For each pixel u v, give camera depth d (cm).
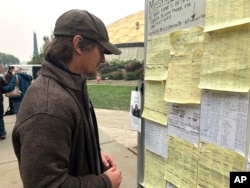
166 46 140
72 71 116
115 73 2856
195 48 119
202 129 119
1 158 506
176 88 131
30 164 97
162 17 143
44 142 97
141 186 180
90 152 122
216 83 107
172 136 141
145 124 169
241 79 97
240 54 97
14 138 109
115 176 125
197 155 123
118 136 661
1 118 637
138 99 174
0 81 636
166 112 144
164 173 152
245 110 97
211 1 107
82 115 115
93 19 117
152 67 153
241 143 100
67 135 104
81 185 110
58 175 100
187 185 131
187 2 123
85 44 113
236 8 96
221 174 110
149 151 167
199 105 120
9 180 416
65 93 109
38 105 102
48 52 116
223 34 103
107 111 1070
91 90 1956
